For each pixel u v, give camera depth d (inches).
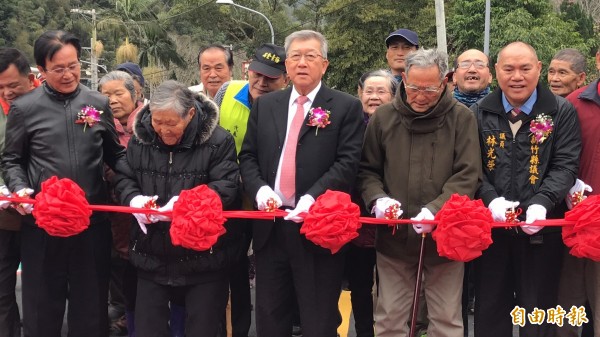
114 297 192.5
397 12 943.7
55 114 146.0
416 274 148.1
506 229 143.2
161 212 135.3
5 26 1413.6
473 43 771.4
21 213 141.8
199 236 130.0
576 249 136.6
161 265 140.2
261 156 145.3
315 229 130.5
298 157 141.6
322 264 142.1
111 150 156.2
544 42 709.3
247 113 172.9
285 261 144.3
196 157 141.1
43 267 146.9
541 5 757.3
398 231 143.4
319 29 1258.0
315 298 141.6
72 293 151.6
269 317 145.3
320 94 144.1
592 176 148.3
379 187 144.7
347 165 140.6
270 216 136.2
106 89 183.0
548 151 141.6
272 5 1342.3
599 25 1004.6
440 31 565.6
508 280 146.2
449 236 130.6
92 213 149.4
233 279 169.0
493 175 143.7
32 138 145.5
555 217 150.6
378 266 150.1
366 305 167.8
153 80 1362.0
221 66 195.2
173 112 132.3
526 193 141.2
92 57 1222.3
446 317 143.4
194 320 141.2
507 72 140.3
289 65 142.8
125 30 1244.5
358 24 956.6
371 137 148.5
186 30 1443.2
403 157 143.5
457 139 141.6
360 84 191.9
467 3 765.3
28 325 149.1
